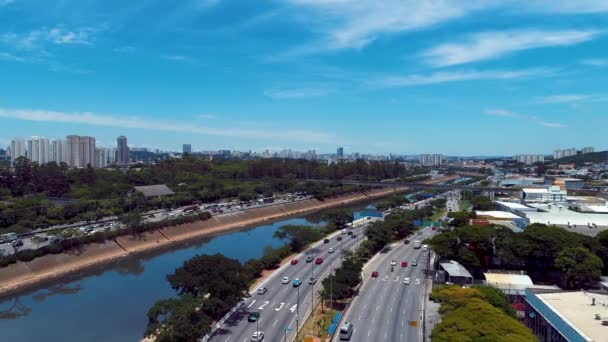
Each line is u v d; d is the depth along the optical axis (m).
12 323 117.38
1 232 183.00
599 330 71.44
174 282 101.81
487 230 139.75
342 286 113.94
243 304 116.31
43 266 162.50
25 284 150.12
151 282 153.50
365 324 101.81
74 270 168.38
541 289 96.75
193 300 94.06
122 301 133.12
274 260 155.25
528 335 67.88
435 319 104.19
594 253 130.38
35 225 197.75
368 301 118.50
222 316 103.94
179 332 85.88
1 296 141.50
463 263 134.50
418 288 129.88
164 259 189.38
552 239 130.25
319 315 108.00
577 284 120.06
